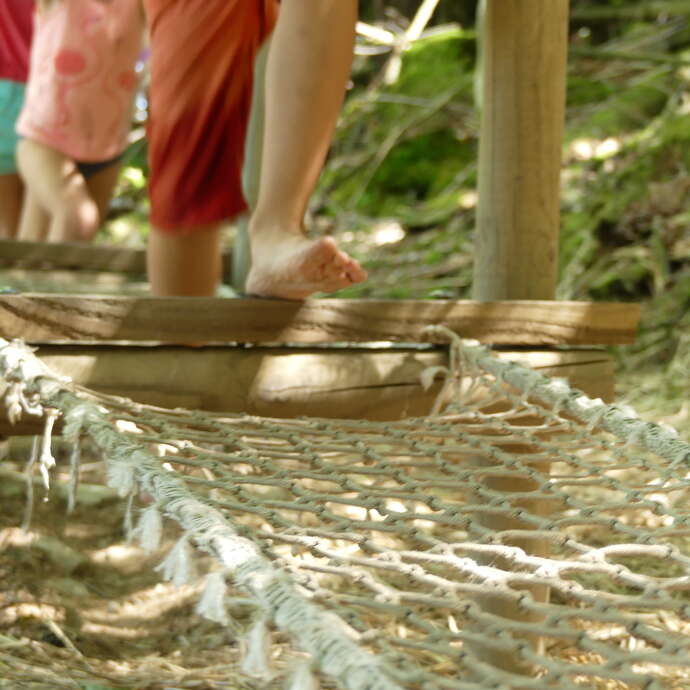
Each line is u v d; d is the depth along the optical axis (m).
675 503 3.48
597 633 2.62
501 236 2.52
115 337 2.10
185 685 2.36
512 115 2.49
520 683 0.98
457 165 7.34
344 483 1.57
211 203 2.93
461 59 8.05
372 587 1.19
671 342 5.08
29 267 4.41
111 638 2.69
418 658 2.43
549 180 2.52
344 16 2.23
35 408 1.79
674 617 2.70
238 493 1.46
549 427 2.04
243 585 1.12
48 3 4.25
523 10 2.46
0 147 5.01
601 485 1.67
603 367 2.55
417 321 2.34
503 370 2.24
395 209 7.10
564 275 5.54
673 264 5.56
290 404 2.21
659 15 8.12
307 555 2.96
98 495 3.38
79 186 4.41
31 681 2.28
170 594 2.91
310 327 2.25
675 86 6.83
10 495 3.31
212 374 2.16
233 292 3.95
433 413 2.23
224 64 2.86
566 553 3.13
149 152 2.99
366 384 2.27
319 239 2.13
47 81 4.28
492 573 1.26
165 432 1.71
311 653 0.99
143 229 7.62
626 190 5.93
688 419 4.27
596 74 7.51
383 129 7.75
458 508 1.52
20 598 2.79
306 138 2.24
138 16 4.27
